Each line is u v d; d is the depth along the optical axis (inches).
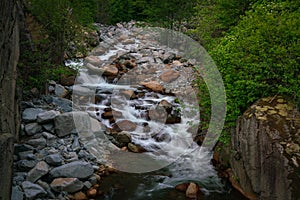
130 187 188.7
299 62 173.2
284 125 161.0
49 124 228.1
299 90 166.7
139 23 525.0
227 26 291.4
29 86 266.2
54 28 287.7
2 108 144.2
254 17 193.3
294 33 172.7
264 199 159.8
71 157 204.8
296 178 143.6
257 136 165.5
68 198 171.0
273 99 180.1
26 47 263.3
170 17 467.8
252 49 183.2
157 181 195.6
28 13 289.0
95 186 185.9
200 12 333.1
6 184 133.9
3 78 144.7
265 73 181.9
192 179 197.0
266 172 158.1
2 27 132.8
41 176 178.4
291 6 208.5
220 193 182.2
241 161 180.9
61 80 314.7
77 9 319.3
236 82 182.7
